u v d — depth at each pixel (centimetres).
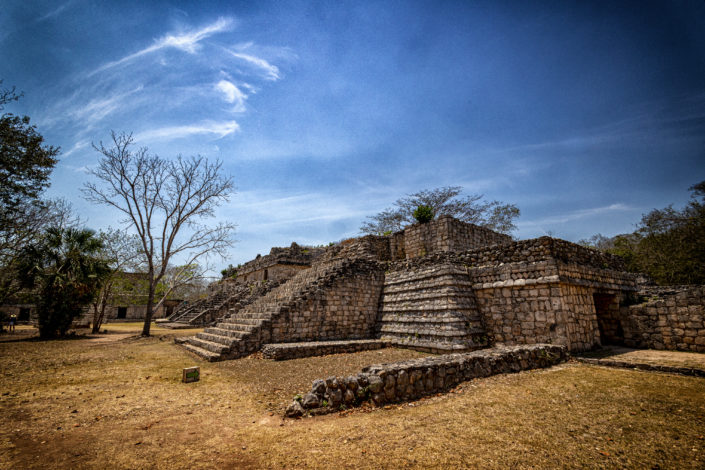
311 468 333
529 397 558
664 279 2145
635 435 401
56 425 472
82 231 1969
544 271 1009
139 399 605
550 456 349
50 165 1741
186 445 400
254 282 2912
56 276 1831
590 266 1142
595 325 1072
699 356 859
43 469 340
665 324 1014
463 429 424
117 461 358
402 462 338
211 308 2775
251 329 1153
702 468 321
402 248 1991
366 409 515
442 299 1172
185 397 617
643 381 654
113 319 3612
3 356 1120
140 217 1888
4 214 1695
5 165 1593
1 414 521
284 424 468
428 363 625
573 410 491
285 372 832
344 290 1418
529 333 1031
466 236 1803
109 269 2056
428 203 3153
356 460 346
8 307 3294
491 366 714
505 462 336
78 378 782
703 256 2002
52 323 1845
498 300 1133
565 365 821
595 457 347
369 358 1020
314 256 2753
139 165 1880
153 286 1873
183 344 1405
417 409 511
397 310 1385
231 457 364
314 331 1289
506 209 3008
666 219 2358
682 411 480
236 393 643
